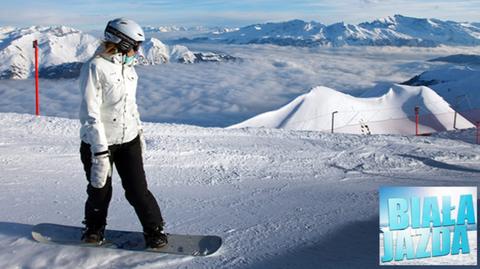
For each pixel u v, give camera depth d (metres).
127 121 2.75
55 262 2.62
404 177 6.89
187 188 5.54
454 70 161.62
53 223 3.44
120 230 3.24
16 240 2.92
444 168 7.79
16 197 4.30
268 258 2.75
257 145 9.45
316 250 2.88
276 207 4.24
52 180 5.29
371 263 2.64
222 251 2.87
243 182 6.11
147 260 2.66
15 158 6.40
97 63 2.60
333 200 4.58
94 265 2.59
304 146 9.62
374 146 9.79
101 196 2.79
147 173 6.43
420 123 39.50
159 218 2.82
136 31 2.66
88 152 2.74
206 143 9.02
